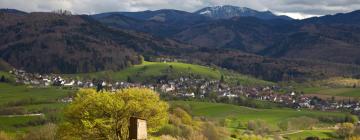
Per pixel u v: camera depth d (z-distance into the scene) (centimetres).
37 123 16725
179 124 12019
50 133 9350
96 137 6006
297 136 18762
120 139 5962
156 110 6178
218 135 13225
